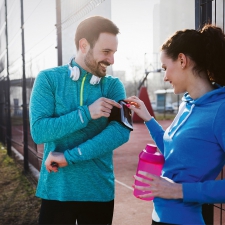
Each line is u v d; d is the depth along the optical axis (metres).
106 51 1.54
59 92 1.59
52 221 1.62
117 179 5.33
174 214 1.28
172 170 1.30
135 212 3.74
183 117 1.35
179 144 1.28
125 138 1.60
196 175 1.24
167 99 35.44
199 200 1.19
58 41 3.43
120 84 1.79
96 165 1.63
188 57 1.31
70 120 1.48
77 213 1.64
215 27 1.33
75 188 1.59
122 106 1.63
